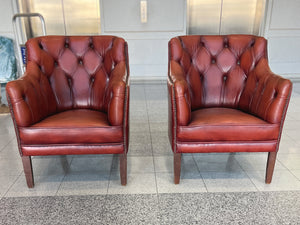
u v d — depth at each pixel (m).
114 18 4.40
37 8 4.33
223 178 1.82
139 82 4.59
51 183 1.78
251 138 1.62
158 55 4.62
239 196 1.63
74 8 4.37
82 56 1.99
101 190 1.70
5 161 2.06
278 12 4.44
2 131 2.61
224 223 1.41
